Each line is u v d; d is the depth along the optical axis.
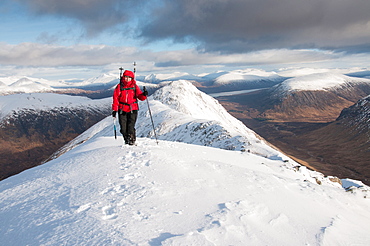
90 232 4.13
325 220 6.53
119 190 6.00
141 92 10.24
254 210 5.75
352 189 10.15
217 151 14.93
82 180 6.75
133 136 10.16
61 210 5.06
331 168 160.38
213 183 7.20
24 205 5.55
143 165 7.86
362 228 6.82
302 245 4.94
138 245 3.75
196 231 4.28
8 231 4.51
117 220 4.54
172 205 5.42
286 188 8.52
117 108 9.91
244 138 50.69
